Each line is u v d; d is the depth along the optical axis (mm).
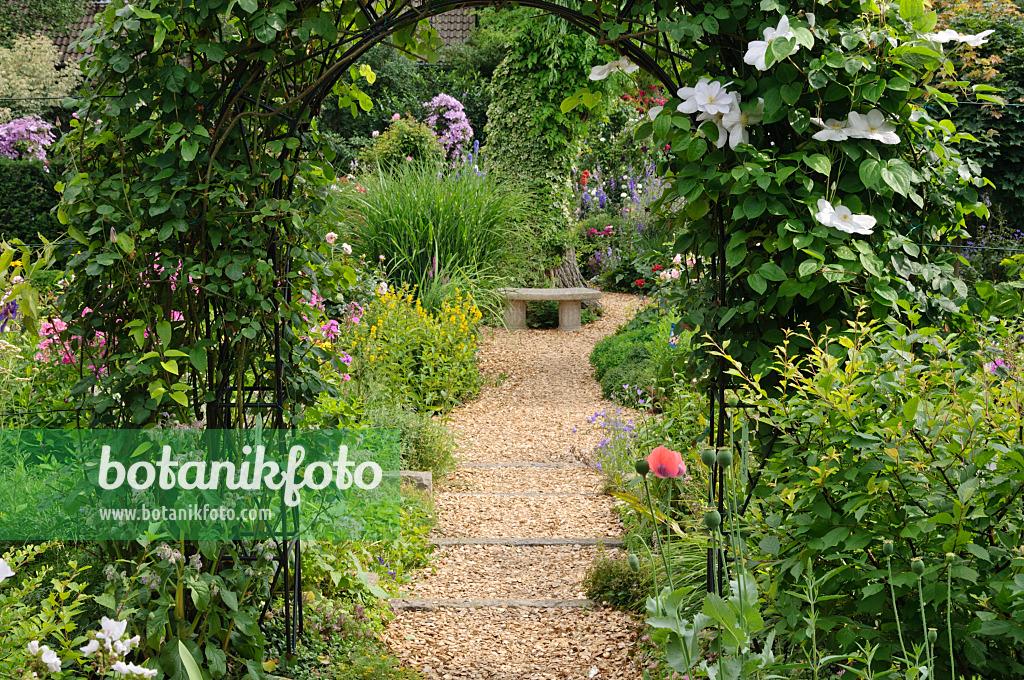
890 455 1850
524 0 2705
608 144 13297
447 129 13367
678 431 4332
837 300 2510
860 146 2420
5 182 10930
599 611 3461
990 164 7531
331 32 2568
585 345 8945
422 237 8508
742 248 2500
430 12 2707
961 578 1847
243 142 2592
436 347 6754
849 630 1900
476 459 5727
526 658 3123
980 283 2635
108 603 2119
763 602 2162
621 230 11625
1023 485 1838
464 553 4176
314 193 2854
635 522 4098
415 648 3209
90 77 2482
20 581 2480
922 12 2451
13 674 1815
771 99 2414
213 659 2365
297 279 2939
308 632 2951
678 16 2502
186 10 2387
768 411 2246
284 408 2846
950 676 1885
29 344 3781
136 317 2537
